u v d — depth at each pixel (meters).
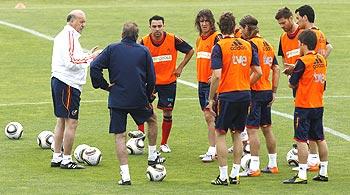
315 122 39.38
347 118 56.44
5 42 92.50
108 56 39.03
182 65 47.62
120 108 38.81
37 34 97.62
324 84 39.41
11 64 81.06
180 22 106.62
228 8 119.19
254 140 41.28
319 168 41.59
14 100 64.44
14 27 102.00
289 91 67.62
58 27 102.94
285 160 45.19
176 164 44.38
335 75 75.00
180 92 67.50
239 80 38.41
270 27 102.31
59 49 42.38
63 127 43.09
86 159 43.44
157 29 47.06
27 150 47.28
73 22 42.44
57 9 119.38
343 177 40.56
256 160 41.38
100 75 38.97
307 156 39.12
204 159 44.91
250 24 42.25
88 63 42.59
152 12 115.44
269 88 41.84
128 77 38.88
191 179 40.47
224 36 38.88
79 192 36.88
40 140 47.72
